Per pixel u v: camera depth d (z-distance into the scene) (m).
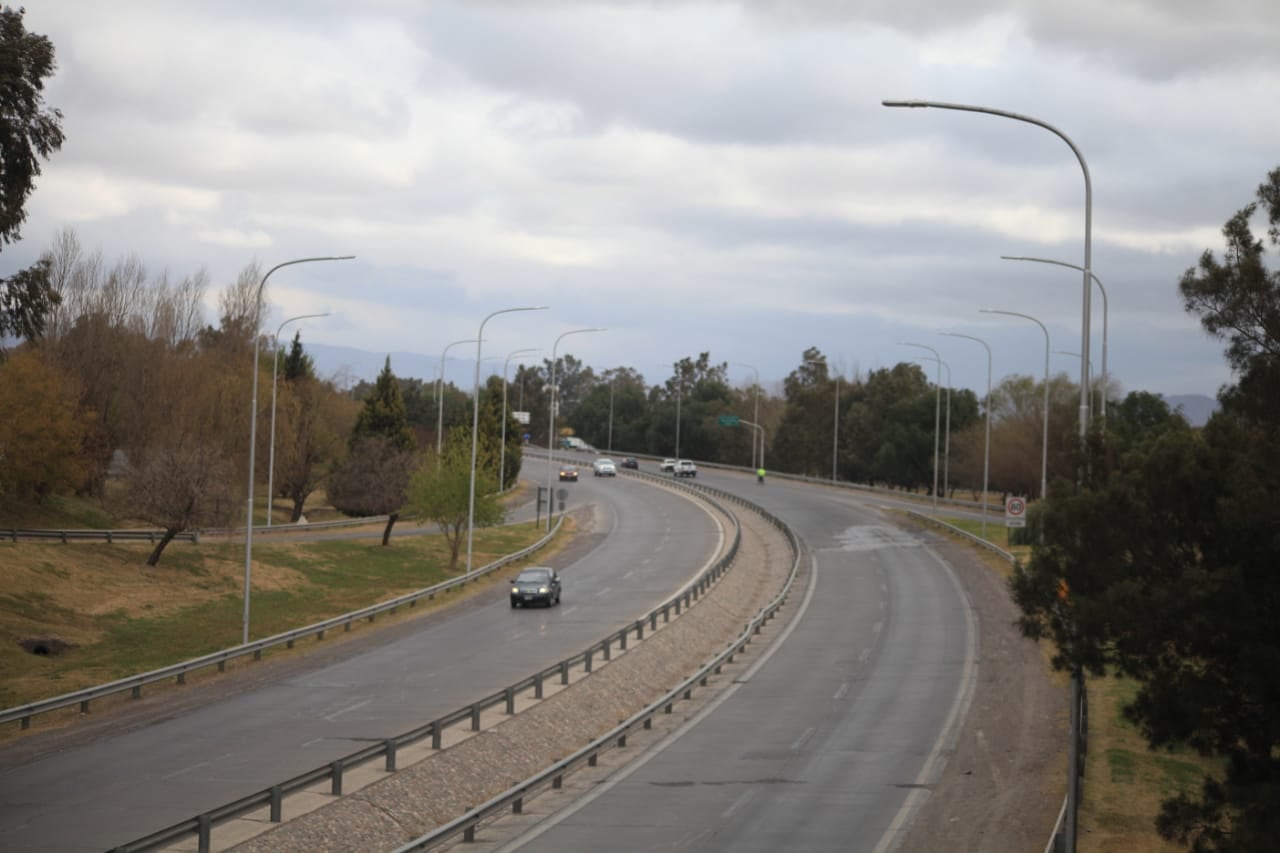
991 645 44.09
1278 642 16.62
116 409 80.62
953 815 23.00
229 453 80.31
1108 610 17.17
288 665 39.22
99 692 31.86
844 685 37.41
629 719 30.25
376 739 28.02
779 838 21.20
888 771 26.78
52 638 42.69
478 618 49.91
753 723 32.12
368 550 71.25
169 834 17.42
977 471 109.94
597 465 132.38
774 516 85.25
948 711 33.59
